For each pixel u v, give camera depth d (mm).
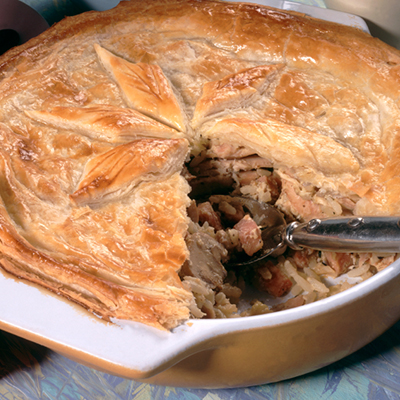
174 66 723
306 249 696
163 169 661
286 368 622
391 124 681
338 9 797
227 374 620
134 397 644
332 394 642
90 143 672
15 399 642
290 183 708
